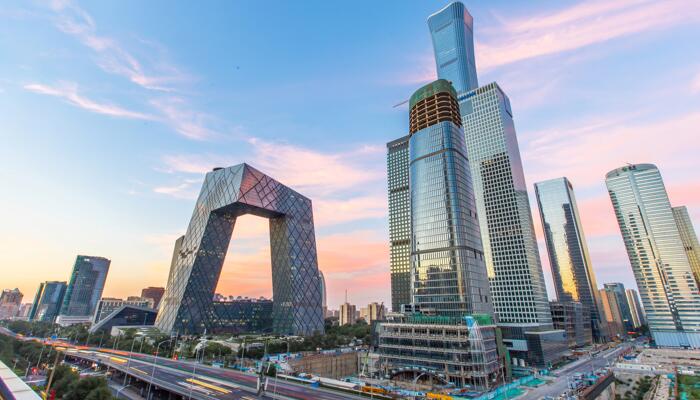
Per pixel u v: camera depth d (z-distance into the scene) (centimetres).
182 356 13825
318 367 13425
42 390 8225
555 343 17800
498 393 9625
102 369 11725
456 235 14162
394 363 12431
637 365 15475
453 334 11569
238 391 7825
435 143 16250
